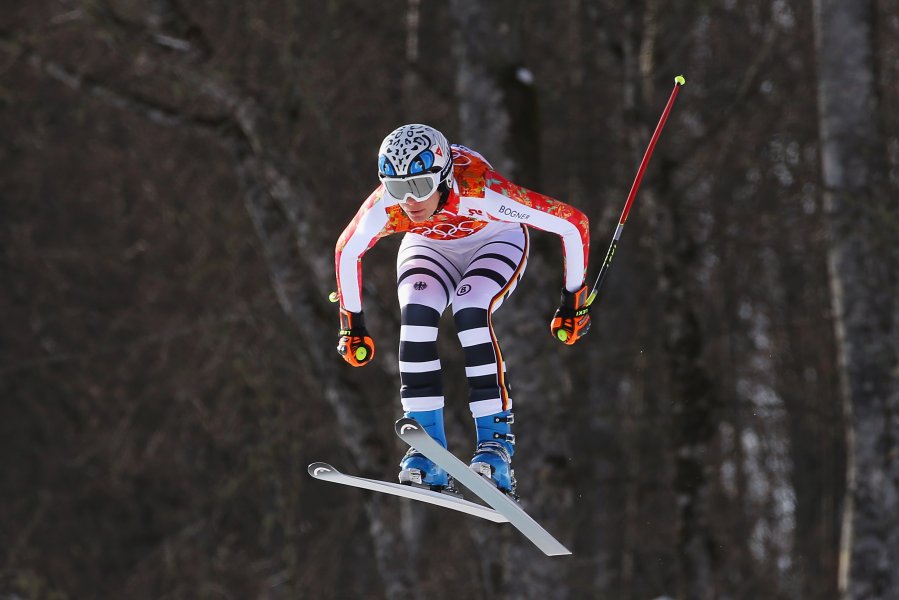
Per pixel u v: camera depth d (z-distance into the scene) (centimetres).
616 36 5109
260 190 4294
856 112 3919
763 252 5831
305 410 5044
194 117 4303
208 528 5797
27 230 6038
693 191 5500
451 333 4959
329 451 5475
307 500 5597
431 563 4803
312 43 4878
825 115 3972
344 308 1769
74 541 6106
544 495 3853
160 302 5791
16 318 6103
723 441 6081
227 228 5019
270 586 5494
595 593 3944
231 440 5284
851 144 3909
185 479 5953
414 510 4472
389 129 4972
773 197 5550
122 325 5747
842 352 3944
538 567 3931
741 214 5259
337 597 5625
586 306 1781
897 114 4941
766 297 5997
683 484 4656
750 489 6238
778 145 5581
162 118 4306
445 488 1717
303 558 5562
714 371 5675
